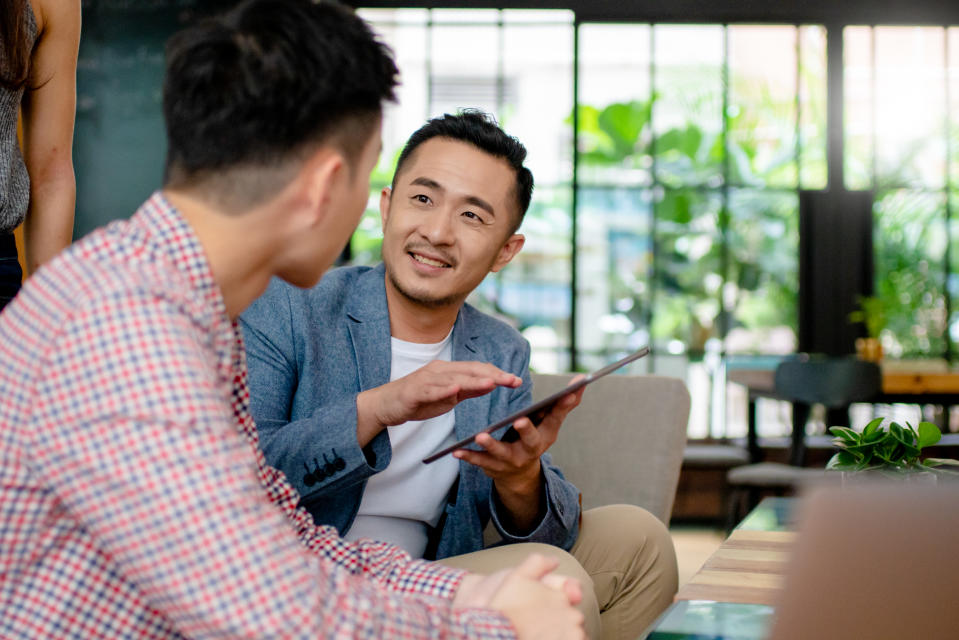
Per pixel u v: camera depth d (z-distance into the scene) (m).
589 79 5.92
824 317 5.90
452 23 5.91
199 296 0.82
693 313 5.93
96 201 5.57
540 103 5.92
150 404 0.73
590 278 5.94
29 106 1.66
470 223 1.54
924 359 5.86
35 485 0.76
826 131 5.91
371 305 1.58
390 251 1.56
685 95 5.92
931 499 0.78
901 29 5.90
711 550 4.87
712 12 5.88
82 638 0.80
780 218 5.93
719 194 5.94
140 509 0.73
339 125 0.85
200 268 0.83
